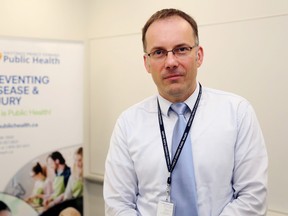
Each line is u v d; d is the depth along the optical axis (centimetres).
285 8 216
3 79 263
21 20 294
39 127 281
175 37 142
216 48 248
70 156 298
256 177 137
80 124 303
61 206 294
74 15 327
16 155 271
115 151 161
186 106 153
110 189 158
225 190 140
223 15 244
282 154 222
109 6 315
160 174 146
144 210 150
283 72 219
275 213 225
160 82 148
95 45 329
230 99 150
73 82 298
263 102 229
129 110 167
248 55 233
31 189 279
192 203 138
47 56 283
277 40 220
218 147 141
